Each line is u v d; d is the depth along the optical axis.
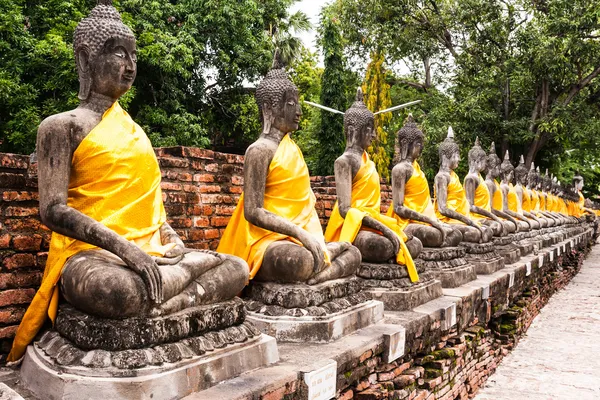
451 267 8.94
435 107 23.25
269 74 5.75
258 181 5.45
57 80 14.89
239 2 19.72
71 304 3.80
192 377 3.68
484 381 8.68
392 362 5.82
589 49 20.02
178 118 17.47
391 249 6.99
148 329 3.56
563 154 26.52
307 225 5.70
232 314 4.25
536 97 22.22
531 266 13.20
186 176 6.81
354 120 7.11
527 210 18.28
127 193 4.01
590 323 12.70
